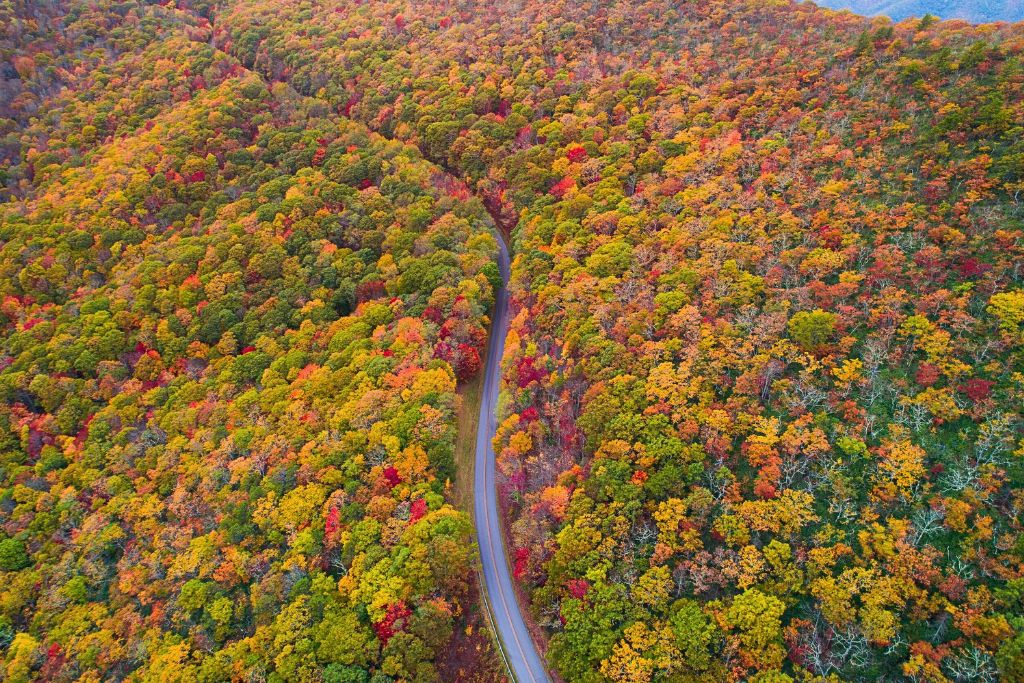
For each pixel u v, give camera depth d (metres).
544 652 86.62
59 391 134.25
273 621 88.94
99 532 109.38
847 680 70.31
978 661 66.75
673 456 90.12
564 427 104.69
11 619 103.50
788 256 109.56
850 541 78.88
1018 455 79.06
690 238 120.12
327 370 122.06
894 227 106.81
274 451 109.19
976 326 90.44
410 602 87.19
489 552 99.62
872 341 94.31
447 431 108.62
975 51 121.88
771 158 130.75
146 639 92.81
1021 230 97.12
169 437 122.50
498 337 135.88
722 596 79.19
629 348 106.69
